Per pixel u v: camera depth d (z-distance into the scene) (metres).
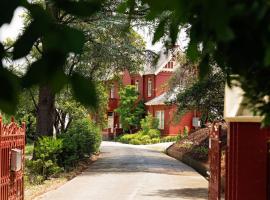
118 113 57.31
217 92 19.97
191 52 2.17
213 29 1.29
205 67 2.20
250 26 1.38
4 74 1.45
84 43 1.49
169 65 54.56
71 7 1.55
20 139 10.57
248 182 8.59
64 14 1.58
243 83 1.89
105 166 24.23
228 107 8.09
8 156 9.48
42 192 14.68
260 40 1.43
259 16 1.35
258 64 1.59
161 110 51.44
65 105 24.72
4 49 1.48
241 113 7.86
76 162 22.19
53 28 1.49
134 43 21.70
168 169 23.38
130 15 2.24
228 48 1.56
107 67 22.16
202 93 20.33
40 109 20.52
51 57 1.47
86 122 25.95
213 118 21.19
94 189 15.78
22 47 1.47
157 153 35.56
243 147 8.56
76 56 1.51
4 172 9.18
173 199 13.84
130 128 55.28
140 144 47.38
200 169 21.94
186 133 43.22
